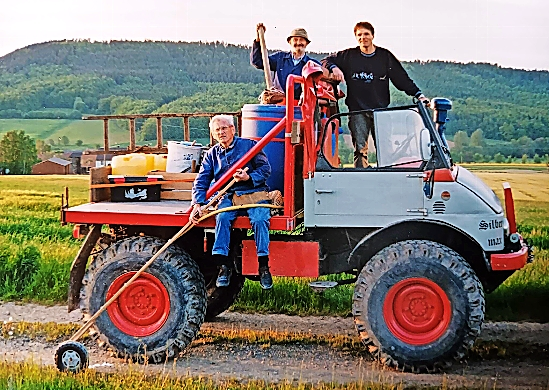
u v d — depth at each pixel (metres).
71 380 5.04
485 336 6.51
